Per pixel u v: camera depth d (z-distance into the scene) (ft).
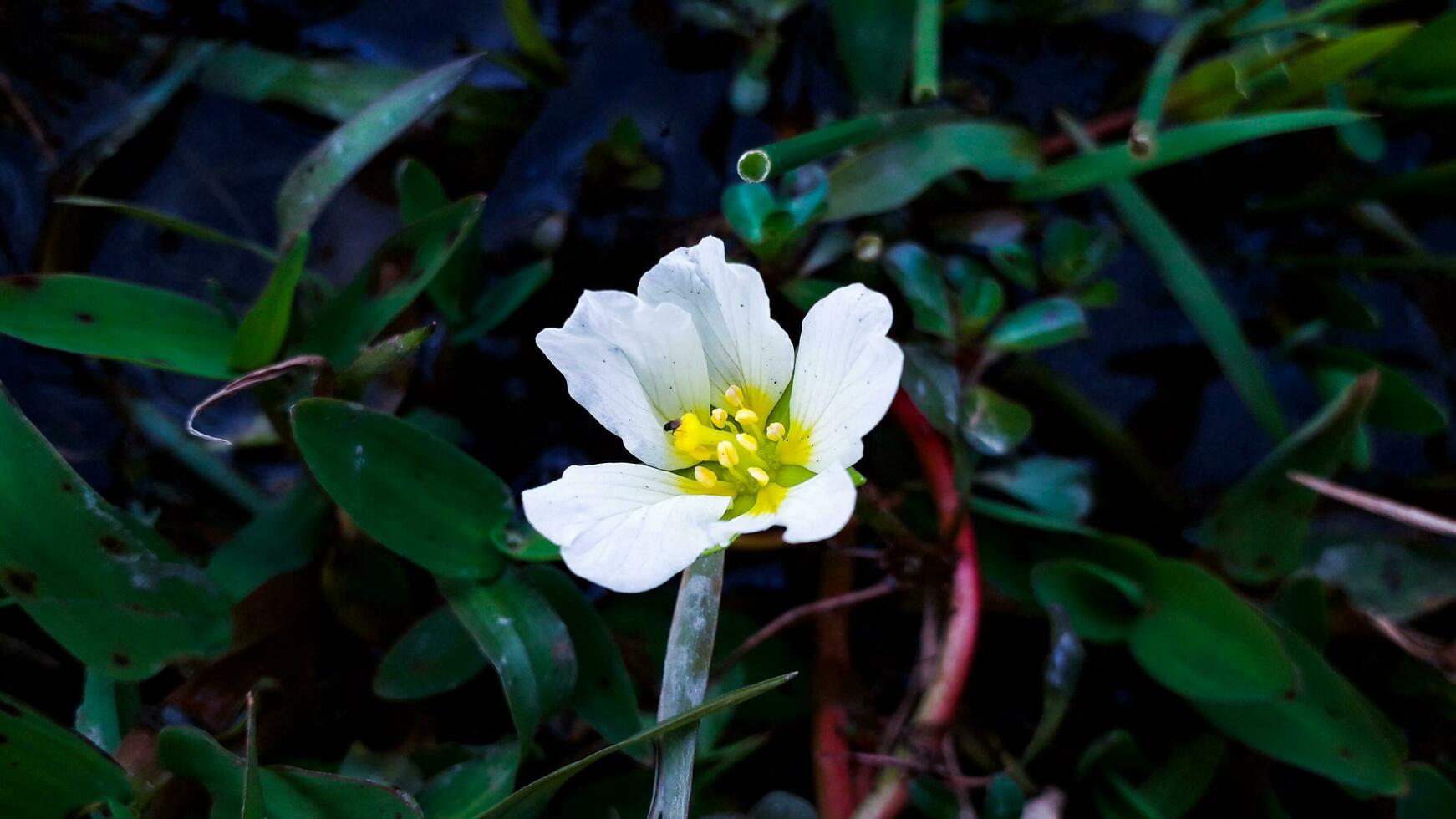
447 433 0.75
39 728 0.64
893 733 0.70
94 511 0.66
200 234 0.73
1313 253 0.80
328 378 0.69
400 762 0.69
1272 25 0.77
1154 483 0.76
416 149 0.79
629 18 0.80
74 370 0.75
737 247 0.77
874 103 0.78
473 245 0.76
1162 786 0.70
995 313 0.73
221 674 0.69
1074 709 0.73
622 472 0.64
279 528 0.71
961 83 0.80
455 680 0.69
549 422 0.76
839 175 0.75
